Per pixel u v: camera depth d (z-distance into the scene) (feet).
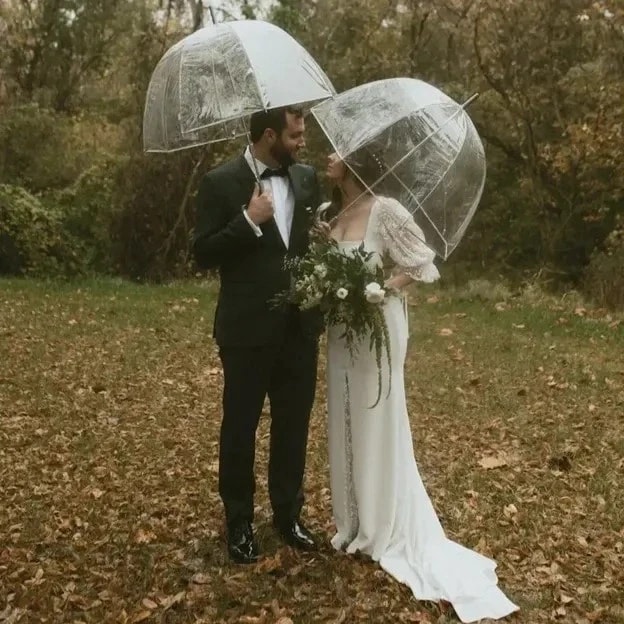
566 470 19.20
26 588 13.02
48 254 59.21
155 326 38.29
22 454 20.04
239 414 13.70
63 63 87.61
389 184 12.71
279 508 14.40
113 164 66.39
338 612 12.28
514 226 68.39
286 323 13.60
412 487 14.14
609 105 54.95
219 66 12.52
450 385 27.48
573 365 30.73
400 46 65.72
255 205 12.88
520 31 60.90
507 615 12.39
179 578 13.46
